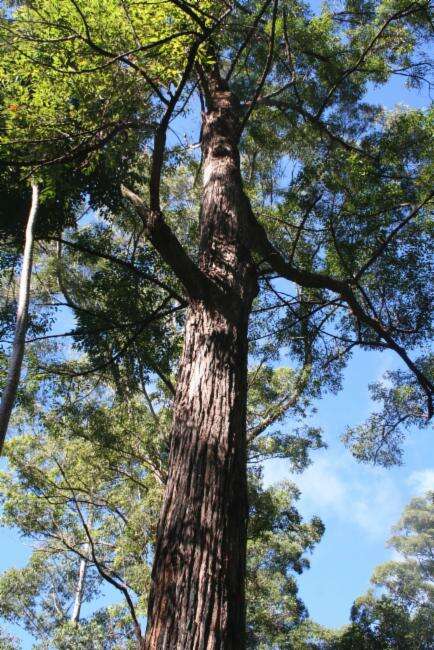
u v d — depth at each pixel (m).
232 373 4.12
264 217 8.71
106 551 12.57
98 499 11.71
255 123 10.46
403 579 18.89
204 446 3.65
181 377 4.17
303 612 14.59
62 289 10.15
